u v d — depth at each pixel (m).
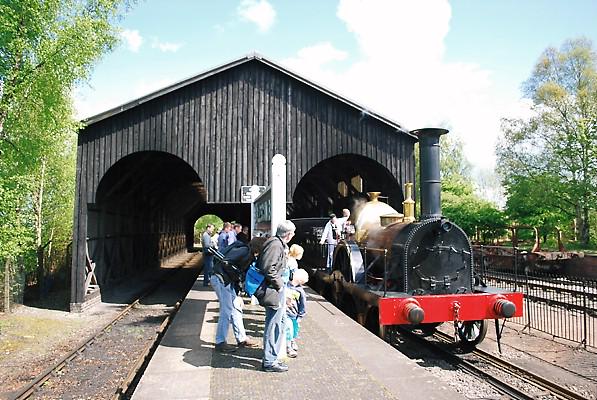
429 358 8.28
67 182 20.69
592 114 29.38
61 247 21.33
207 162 14.23
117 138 14.16
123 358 9.09
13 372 8.46
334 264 10.88
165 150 14.16
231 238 13.14
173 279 22.89
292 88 14.67
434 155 8.70
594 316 10.63
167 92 14.09
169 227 34.97
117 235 18.62
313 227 14.95
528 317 10.93
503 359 7.89
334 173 20.20
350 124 14.70
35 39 11.91
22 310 14.48
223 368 5.43
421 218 8.71
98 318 13.26
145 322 12.52
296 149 14.48
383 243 9.02
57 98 12.48
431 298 7.57
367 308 8.48
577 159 29.14
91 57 12.77
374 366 5.51
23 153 12.70
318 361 5.70
